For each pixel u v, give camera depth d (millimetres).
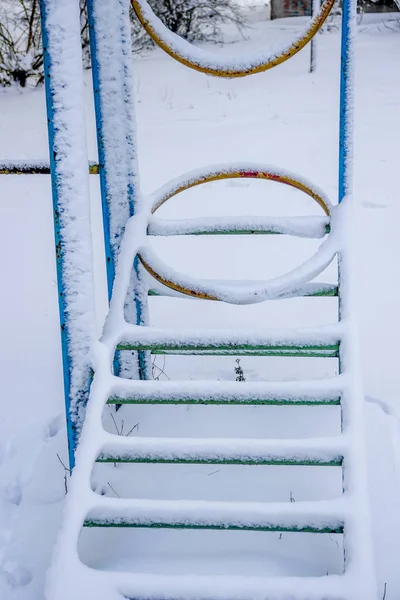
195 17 13312
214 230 2738
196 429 2887
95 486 2553
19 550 2318
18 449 2859
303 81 10258
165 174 6617
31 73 11219
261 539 2305
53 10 2178
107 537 2330
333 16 14602
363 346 3639
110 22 2607
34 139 8219
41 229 5641
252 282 2793
